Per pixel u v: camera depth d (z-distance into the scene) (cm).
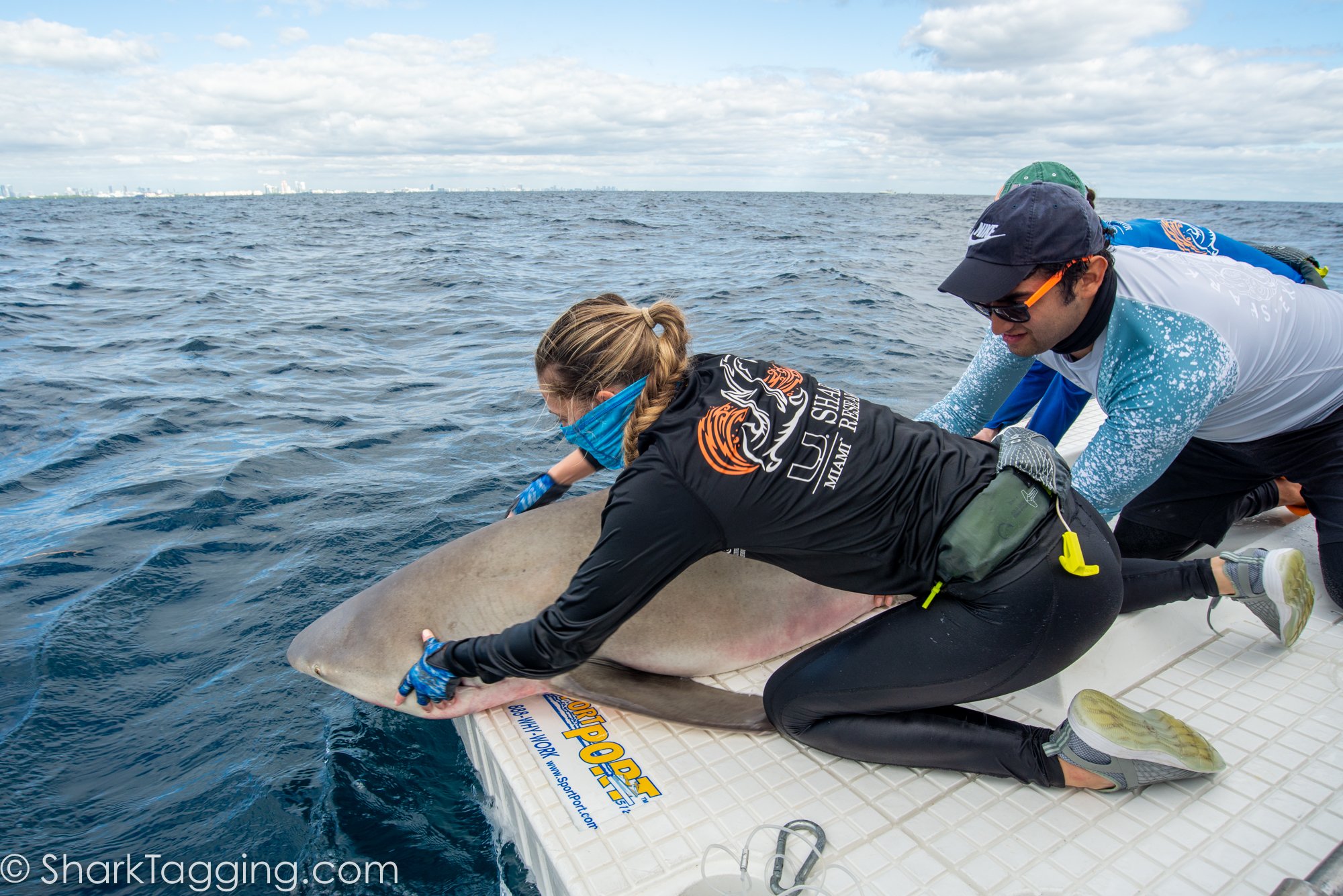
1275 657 234
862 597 265
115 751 262
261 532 413
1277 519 310
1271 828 175
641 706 228
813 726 203
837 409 183
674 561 171
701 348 811
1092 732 179
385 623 257
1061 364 232
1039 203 183
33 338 900
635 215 4181
